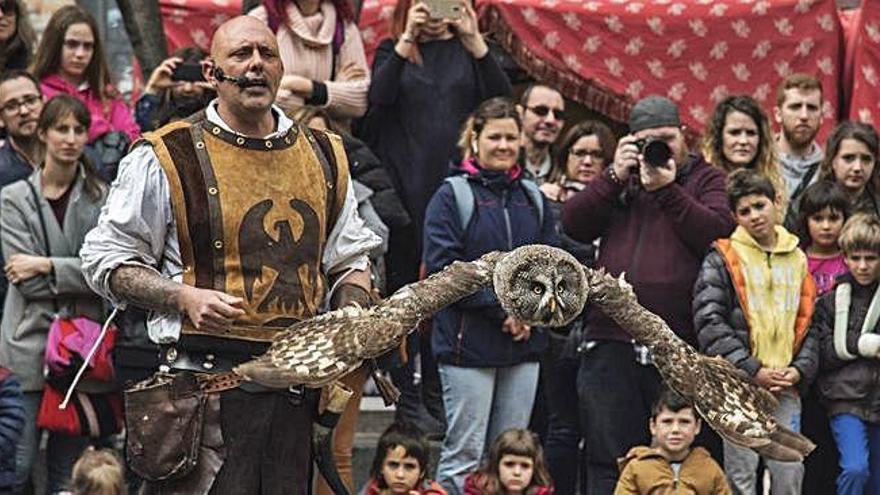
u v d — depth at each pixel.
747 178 22.59
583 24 29.50
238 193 15.25
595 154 25.77
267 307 15.25
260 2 26.58
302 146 15.62
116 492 20.48
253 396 15.27
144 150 15.30
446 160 25.20
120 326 22.00
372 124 25.44
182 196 15.16
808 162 25.66
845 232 22.97
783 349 22.45
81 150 22.69
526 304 13.21
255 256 15.25
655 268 22.53
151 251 15.41
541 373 25.11
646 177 22.41
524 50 29.45
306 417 15.59
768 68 29.53
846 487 22.61
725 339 22.17
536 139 26.23
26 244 22.45
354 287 15.83
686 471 21.44
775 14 29.52
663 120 22.91
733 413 13.84
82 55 24.81
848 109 29.58
